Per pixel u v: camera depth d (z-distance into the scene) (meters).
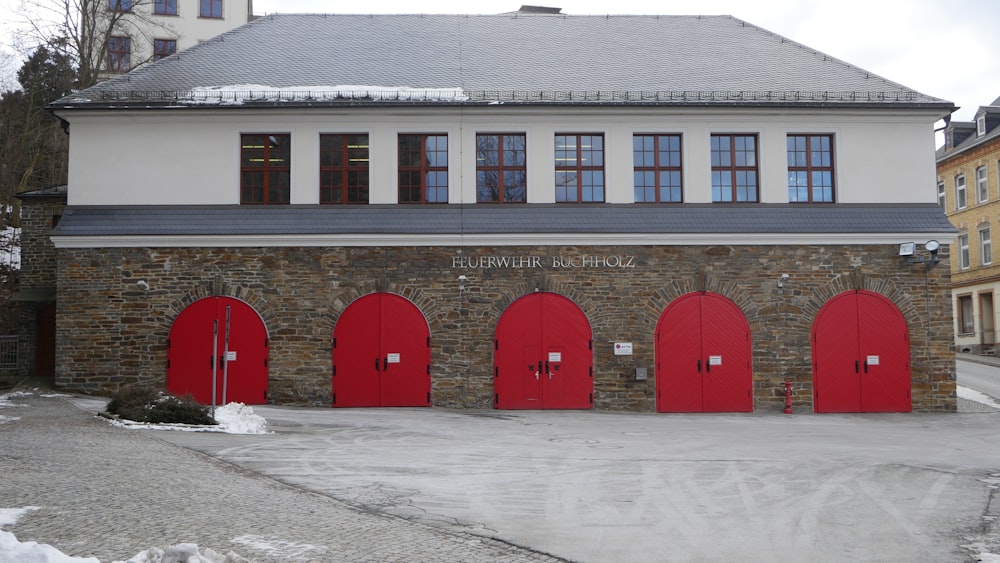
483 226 23.52
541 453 14.39
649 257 23.73
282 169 23.84
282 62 26.38
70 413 18.06
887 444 16.34
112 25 35.84
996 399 26.19
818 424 20.55
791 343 23.78
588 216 23.88
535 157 24.12
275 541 7.71
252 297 23.05
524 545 8.06
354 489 10.61
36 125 39.78
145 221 23.16
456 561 7.38
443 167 24.16
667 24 30.83
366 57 26.98
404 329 23.25
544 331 23.44
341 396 22.98
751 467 12.95
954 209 52.75
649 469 12.68
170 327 22.86
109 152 23.50
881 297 24.05
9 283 32.16
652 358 23.53
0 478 10.12
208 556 6.53
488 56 27.42
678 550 8.01
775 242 23.91
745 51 28.41
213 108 23.41
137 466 11.36
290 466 12.25
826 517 9.50
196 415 16.70
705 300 23.75
